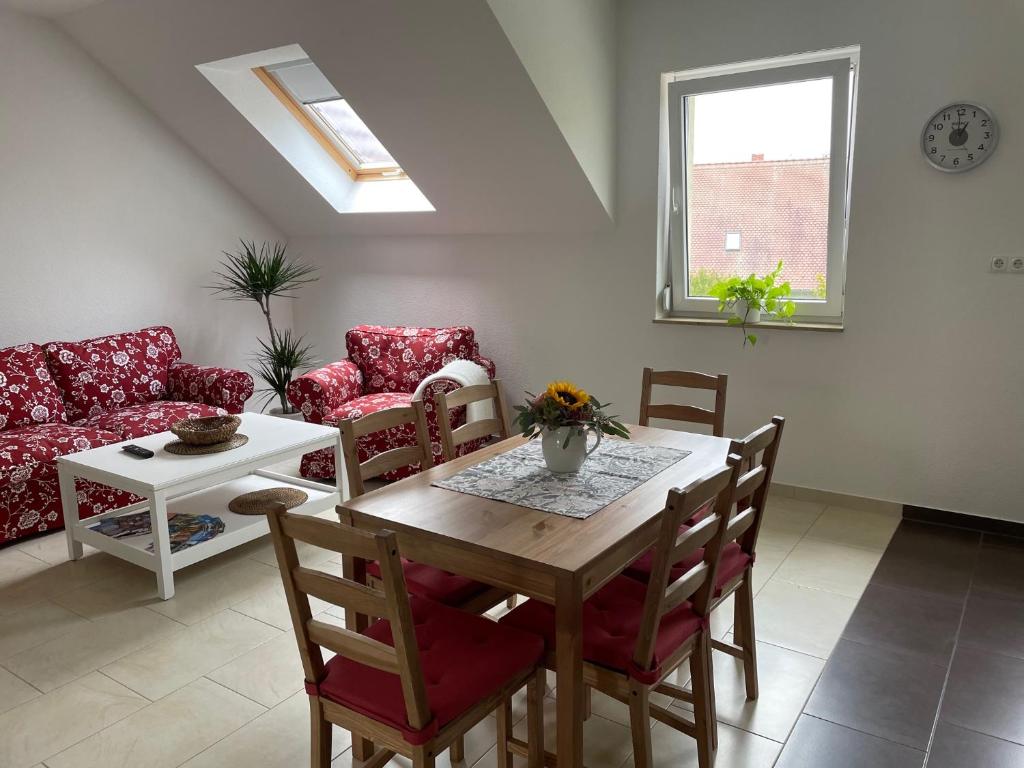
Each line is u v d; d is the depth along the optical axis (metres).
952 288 3.81
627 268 4.71
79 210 4.97
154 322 5.43
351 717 1.92
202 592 3.45
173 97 5.02
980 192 3.68
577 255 4.88
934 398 3.95
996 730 2.45
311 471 4.84
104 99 5.02
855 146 3.92
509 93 3.93
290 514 1.80
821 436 4.27
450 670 1.97
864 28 3.80
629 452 2.83
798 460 4.36
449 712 1.85
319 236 6.07
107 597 3.41
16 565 3.73
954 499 3.99
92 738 2.48
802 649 2.92
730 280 4.38
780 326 4.25
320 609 3.28
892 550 3.73
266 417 4.36
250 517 3.77
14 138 4.64
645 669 2.02
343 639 1.83
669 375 3.40
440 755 2.42
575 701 1.99
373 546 1.66
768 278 4.31
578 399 2.54
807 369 4.25
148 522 3.73
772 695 2.65
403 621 1.69
